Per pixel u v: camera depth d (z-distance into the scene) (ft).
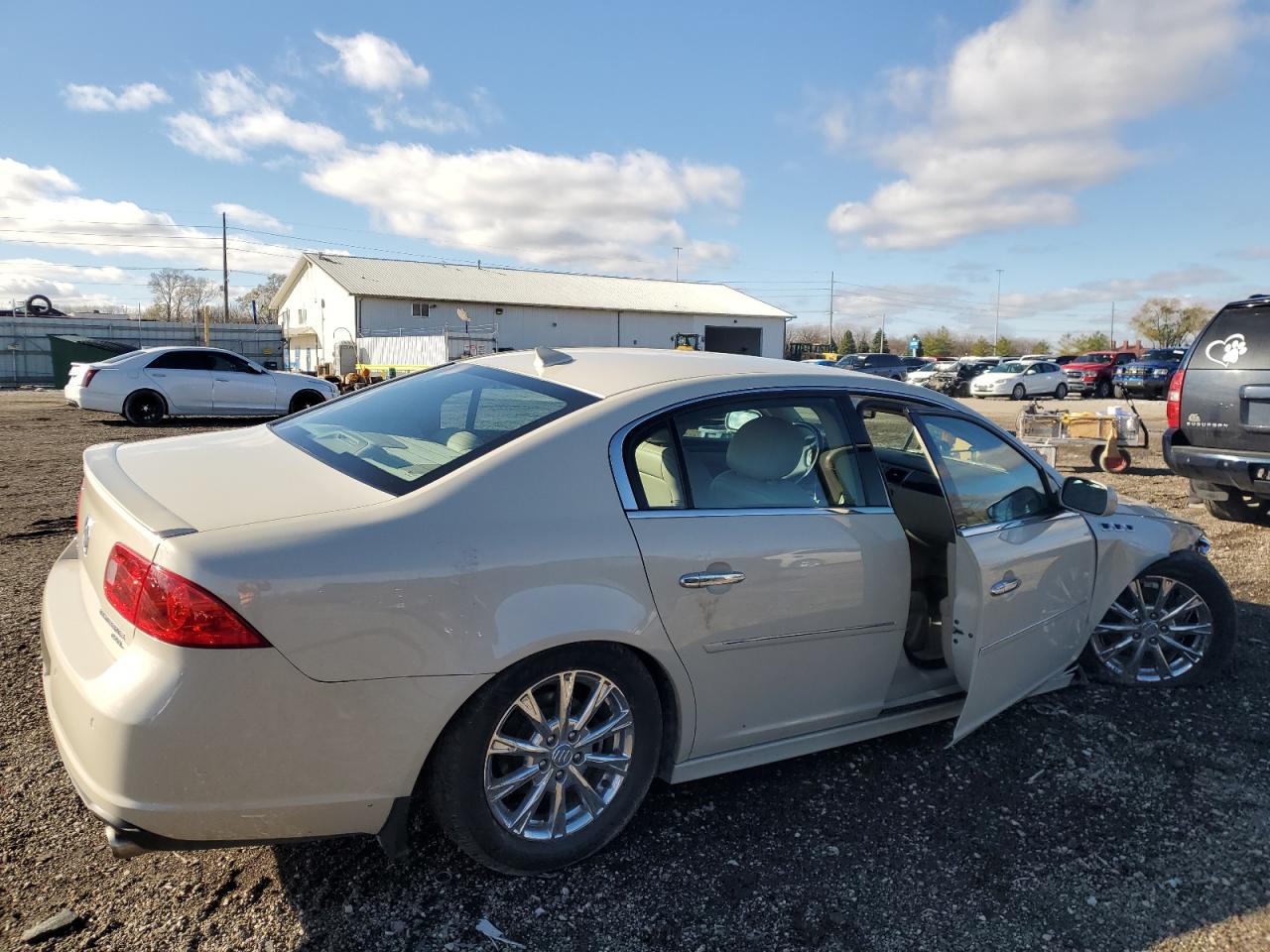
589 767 8.43
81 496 8.79
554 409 8.82
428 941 7.41
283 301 189.88
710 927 7.73
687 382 9.29
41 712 11.10
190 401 52.85
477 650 7.32
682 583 8.36
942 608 10.91
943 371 115.03
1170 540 12.87
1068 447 37.68
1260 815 9.73
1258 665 13.91
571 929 7.64
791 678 9.38
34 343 126.72
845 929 7.75
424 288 156.46
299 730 6.78
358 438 9.26
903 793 10.02
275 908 7.74
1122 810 9.77
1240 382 21.27
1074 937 7.74
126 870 8.17
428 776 7.66
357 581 6.89
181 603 6.43
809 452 9.77
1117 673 13.03
